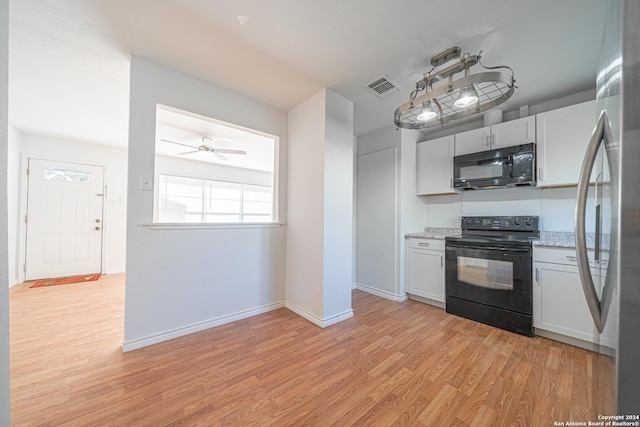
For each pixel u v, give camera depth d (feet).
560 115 7.51
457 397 4.66
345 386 4.97
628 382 1.81
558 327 6.65
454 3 4.70
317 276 7.98
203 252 7.48
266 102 8.79
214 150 14.48
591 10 4.74
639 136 1.76
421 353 6.17
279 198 9.30
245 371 5.42
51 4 4.74
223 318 7.86
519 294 7.23
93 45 5.95
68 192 13.38
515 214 9.04
